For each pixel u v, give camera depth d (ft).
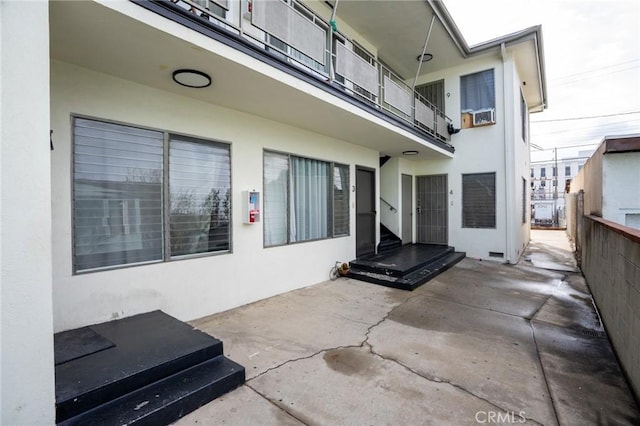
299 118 16.79
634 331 8.49
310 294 17.69
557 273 23.39
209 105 14.16
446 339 11.87
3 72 5.41
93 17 7.70
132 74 11.08
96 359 8.20
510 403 7.92
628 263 9.35
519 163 30.58
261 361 10.00
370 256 25.09
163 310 12.45
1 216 5.38
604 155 15.61
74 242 10.31
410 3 20.77
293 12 12.68
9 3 5.48
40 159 5.84
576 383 8.87
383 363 9.95
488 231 28.60
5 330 5.42
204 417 7.30
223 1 12.82
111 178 11.19
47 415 5.92
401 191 30.66
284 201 18.02
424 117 25.05
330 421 7.20
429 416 7.38
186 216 13.41
